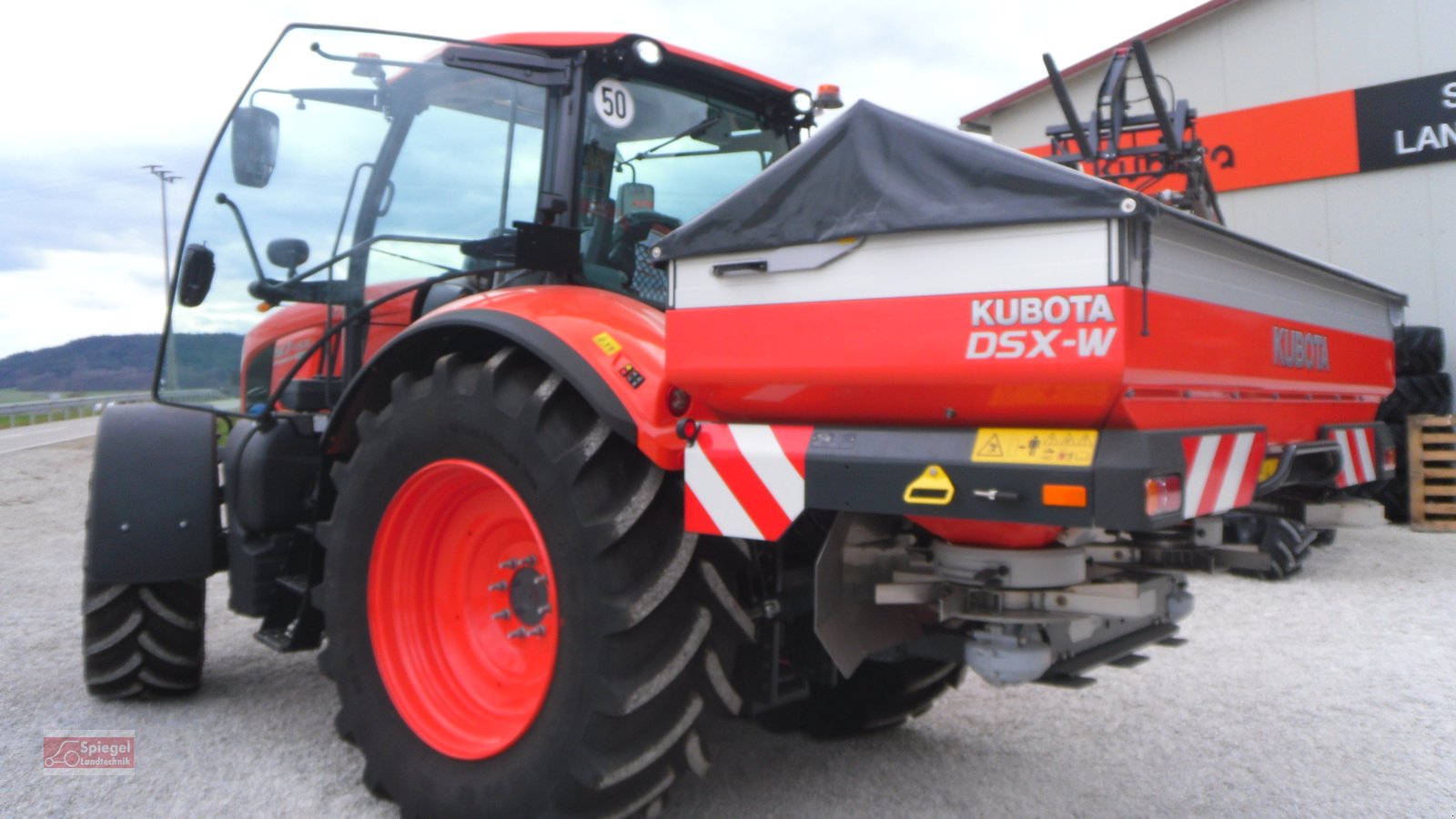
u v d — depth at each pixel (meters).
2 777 2.86
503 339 2.52
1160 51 9.49
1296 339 2.44
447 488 2.54
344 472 2.75
